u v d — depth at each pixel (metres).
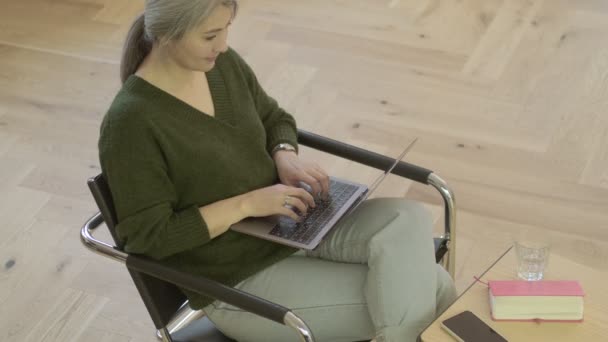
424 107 3.36
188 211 1.90
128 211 1.81
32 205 3.04
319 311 1.94
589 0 3.88
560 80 3.44
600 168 3.02
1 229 2.95
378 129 3.27
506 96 3.38
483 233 2.80
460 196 2.95
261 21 3.94
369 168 3.09
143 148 1.82
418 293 1.89
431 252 1.96
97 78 3.68
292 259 2.04
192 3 1.72
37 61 3.81
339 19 3.91
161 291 1.92
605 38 3.64
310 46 3.76
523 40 3.68
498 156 3.10
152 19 1.76
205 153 1.92
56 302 2.67
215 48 1.81
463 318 1.77
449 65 3.58
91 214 2.99
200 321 2.08
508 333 1.75
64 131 3.39
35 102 3.56
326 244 2.04
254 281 2.00
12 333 2.57
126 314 2.62
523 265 1.86
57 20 4.07
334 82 3.53
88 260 2.81
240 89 2.07
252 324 1.94
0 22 4.08
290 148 2.15
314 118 3.35
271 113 2.21
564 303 1.76
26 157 3.26
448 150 3.15
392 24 3.85
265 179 2.07
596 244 2.74
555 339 1.74
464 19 3.84
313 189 2.04
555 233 2.79
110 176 1.82
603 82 3.40
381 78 3.54
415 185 3.01
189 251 1.98
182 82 1.91
